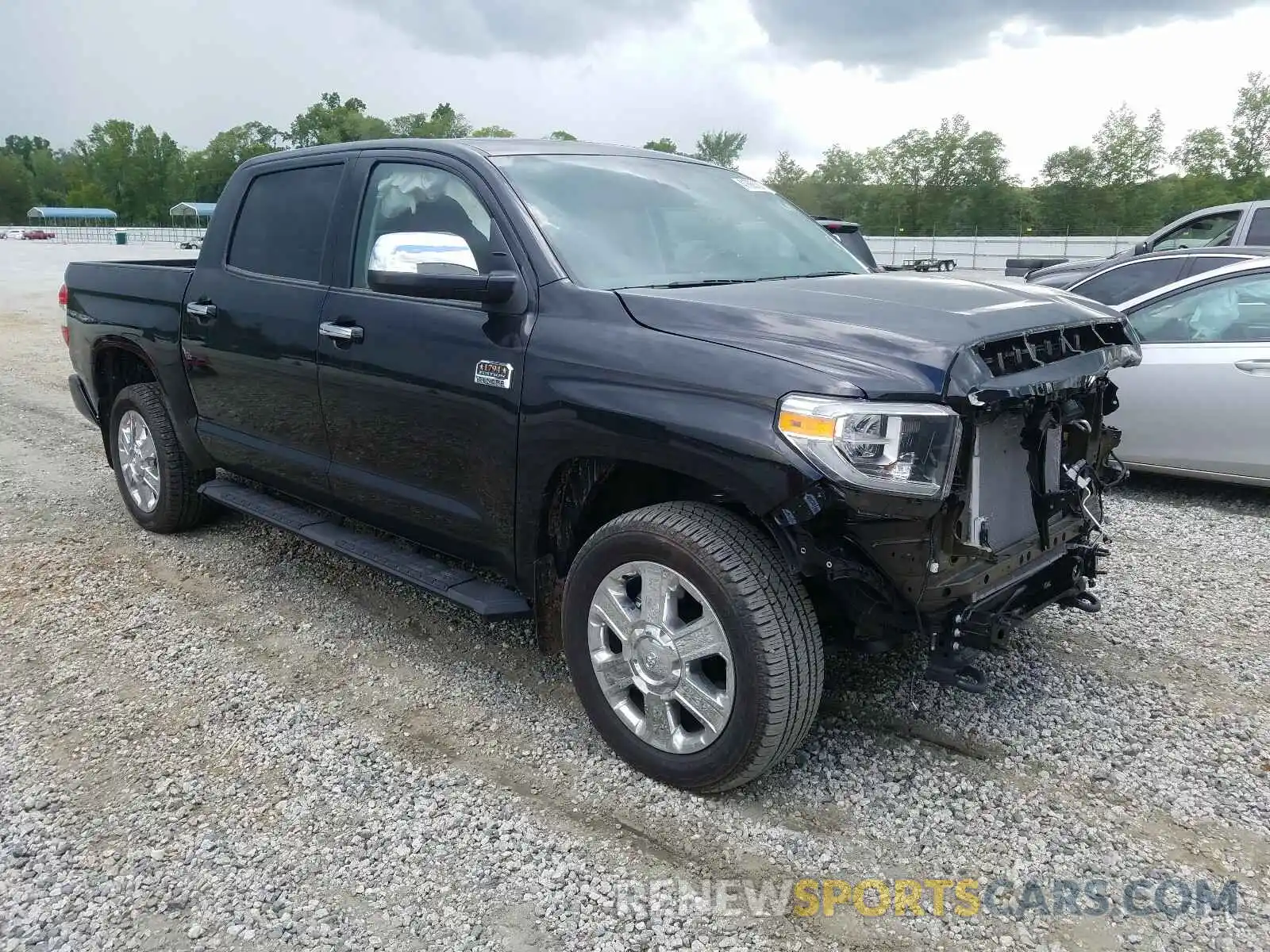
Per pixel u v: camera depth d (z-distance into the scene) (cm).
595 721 315
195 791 299
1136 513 585
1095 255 4600
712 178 419
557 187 353
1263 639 405
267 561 500
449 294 317
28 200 13262
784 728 272
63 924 243
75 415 887
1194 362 590
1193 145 7769
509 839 277
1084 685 366
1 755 319
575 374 297
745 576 269
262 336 421
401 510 375
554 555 331
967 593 274
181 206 8862
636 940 238
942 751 321
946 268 2884
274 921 244
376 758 319
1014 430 289
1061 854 270
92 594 456
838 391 248
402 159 382
